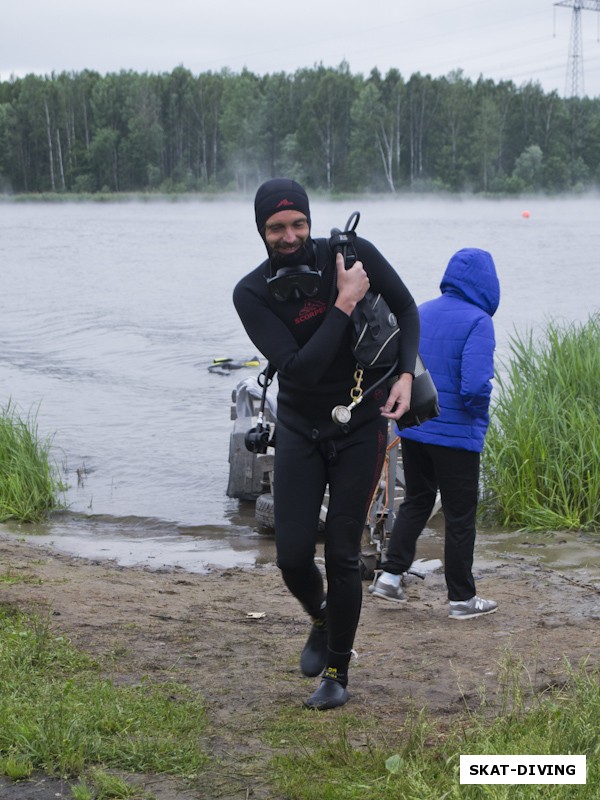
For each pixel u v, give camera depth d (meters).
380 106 165.88
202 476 13.62
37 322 31.09
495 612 7.59
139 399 18.88
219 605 7.82
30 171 184.50
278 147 177.88
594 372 12.50
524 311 28.95
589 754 4.65
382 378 5.46
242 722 5.38
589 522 10.66
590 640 6.76
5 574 8.33
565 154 172.88
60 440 15.66
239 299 5.46
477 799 4.32
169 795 4.55
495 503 11.36
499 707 5.52
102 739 5.02
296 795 4.51
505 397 12.36
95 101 185.25
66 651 6.26
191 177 180.25
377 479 5.57
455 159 169.75
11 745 4.89
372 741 5.10
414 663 6.41
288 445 5.53
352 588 5.51
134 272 47.88
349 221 5.45
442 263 45.06
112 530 11.30
